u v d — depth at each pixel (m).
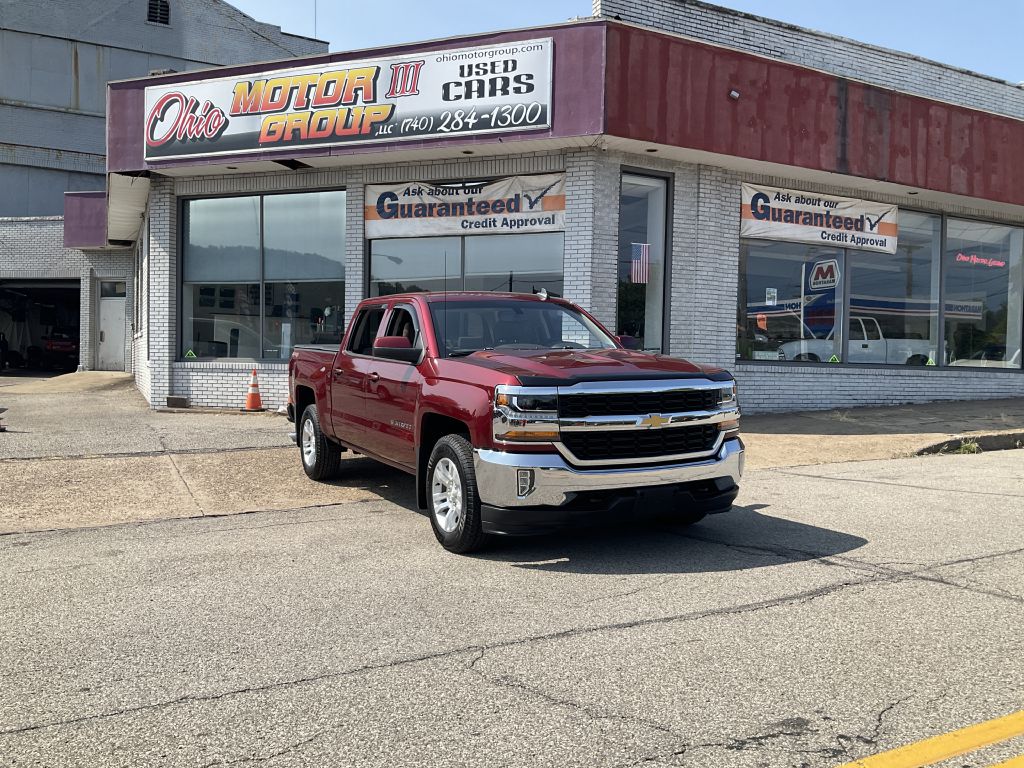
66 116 31.00
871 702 3.54
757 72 12.78
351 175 14.02
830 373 14.99
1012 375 17.23
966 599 4.90
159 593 5.26
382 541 6.56
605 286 12.81
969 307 16.86
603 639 4.33
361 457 10.46
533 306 7.38
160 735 3.34
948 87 16.23
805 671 3.88
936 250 16.27
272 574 5.66
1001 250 17.20
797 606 4.81
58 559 6.12
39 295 32.41
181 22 32.88
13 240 25.22
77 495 8.39
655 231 13.48
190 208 15.17
